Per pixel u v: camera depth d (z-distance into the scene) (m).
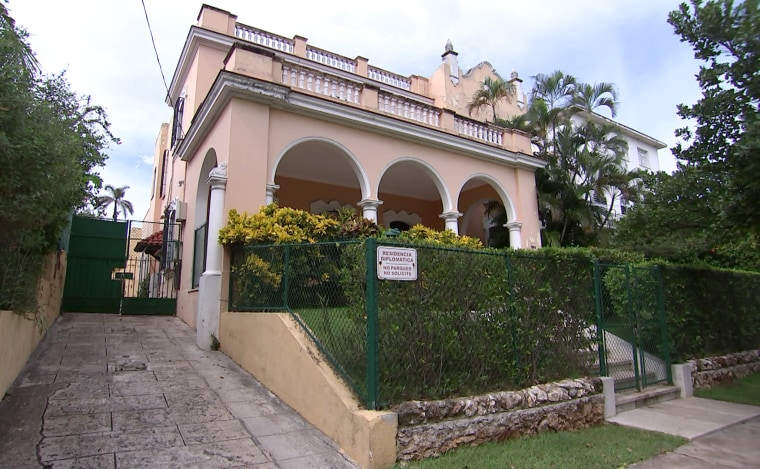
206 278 8.13
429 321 4.82
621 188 15.66
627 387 7.09
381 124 10.92
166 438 4.29
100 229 12.28
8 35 4.15
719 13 6.42
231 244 8.10
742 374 9.34
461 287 5.19
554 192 15.74
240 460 3.98
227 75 8.57
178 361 7.05
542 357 5.91
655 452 4.75
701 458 4.61
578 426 5.58
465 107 19.25
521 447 4.61
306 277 5.75
